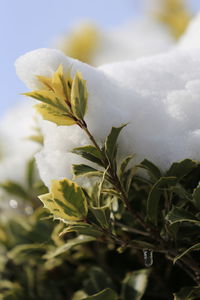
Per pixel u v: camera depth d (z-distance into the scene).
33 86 0.56
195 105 0.58
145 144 0.57
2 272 0.82
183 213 0.54
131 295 0.64
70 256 0.74
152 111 0.58
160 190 0.56
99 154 0.55
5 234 0.83
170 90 0.59
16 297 0.76
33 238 0.75
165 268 0.67
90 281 0.69
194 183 0.59
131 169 0.57
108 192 0.56
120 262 0.72
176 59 0.62
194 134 0.57
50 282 0.77
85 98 0.54
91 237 0.61
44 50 0.56
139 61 0.62
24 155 0.92
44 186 0.70
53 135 0.58
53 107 0.55
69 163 0.58
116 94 0.58
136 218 0.57
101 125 0.56
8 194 0.87
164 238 0.58
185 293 0.56
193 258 0.60
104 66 0.62
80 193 0.55
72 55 1.56
